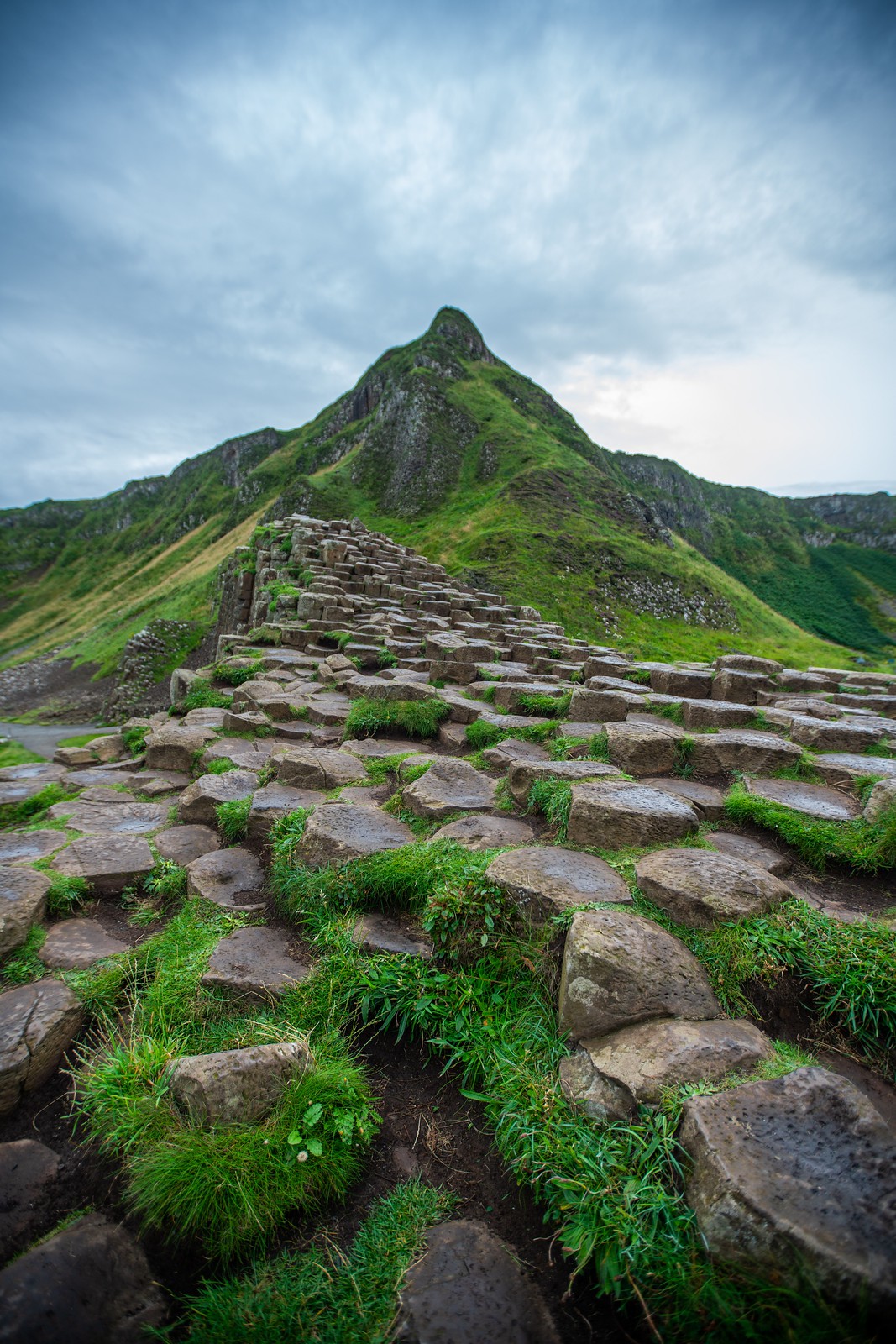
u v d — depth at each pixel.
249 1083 2.63
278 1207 2.32
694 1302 1.92
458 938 3.51
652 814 4.07
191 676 11.62
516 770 5.17
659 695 7.98
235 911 4.14
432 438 90.44
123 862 4.73
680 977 2.90
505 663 12.19
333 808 4.87
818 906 3.55
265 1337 1.96
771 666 10.58
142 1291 2.13
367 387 128.75
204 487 167.00
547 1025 3.01
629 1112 2.45
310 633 14.43
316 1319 2.02
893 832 3.87
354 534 27.53
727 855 3.76
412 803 5.14
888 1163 2.09
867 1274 1.75
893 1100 2.55
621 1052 2.64
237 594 27.47
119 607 99.31
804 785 5.06
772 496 198.75
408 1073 3.07
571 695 7.37
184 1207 2.30
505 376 113.31
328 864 4.20
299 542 22.75
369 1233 2.32
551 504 73.62
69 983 3.42
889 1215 1.92
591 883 3.56
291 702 9.06
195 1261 2.27
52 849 5.03
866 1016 2.78
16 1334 1.90
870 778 4.85
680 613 62.19
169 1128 2.52
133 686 40.47
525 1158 2.44
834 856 3.98
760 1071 2.49
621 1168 2.29
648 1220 2.16
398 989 3.28
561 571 60.59
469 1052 2.98
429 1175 2.55
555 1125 2.51
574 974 2.91
